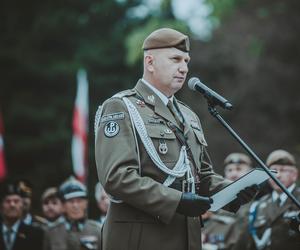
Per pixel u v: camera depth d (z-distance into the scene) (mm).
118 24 57250
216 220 18203
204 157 10711
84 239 17750
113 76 54125
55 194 19281
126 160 9656
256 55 44500
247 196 9906
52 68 53531
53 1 57594
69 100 53562
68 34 55969
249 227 15758
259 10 44875
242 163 17609
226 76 45531
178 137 10102
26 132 53531
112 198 9961
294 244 14727
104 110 10062
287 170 15398
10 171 52469
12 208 16969
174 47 10172
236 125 43562
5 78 54281
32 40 55406
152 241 9766
